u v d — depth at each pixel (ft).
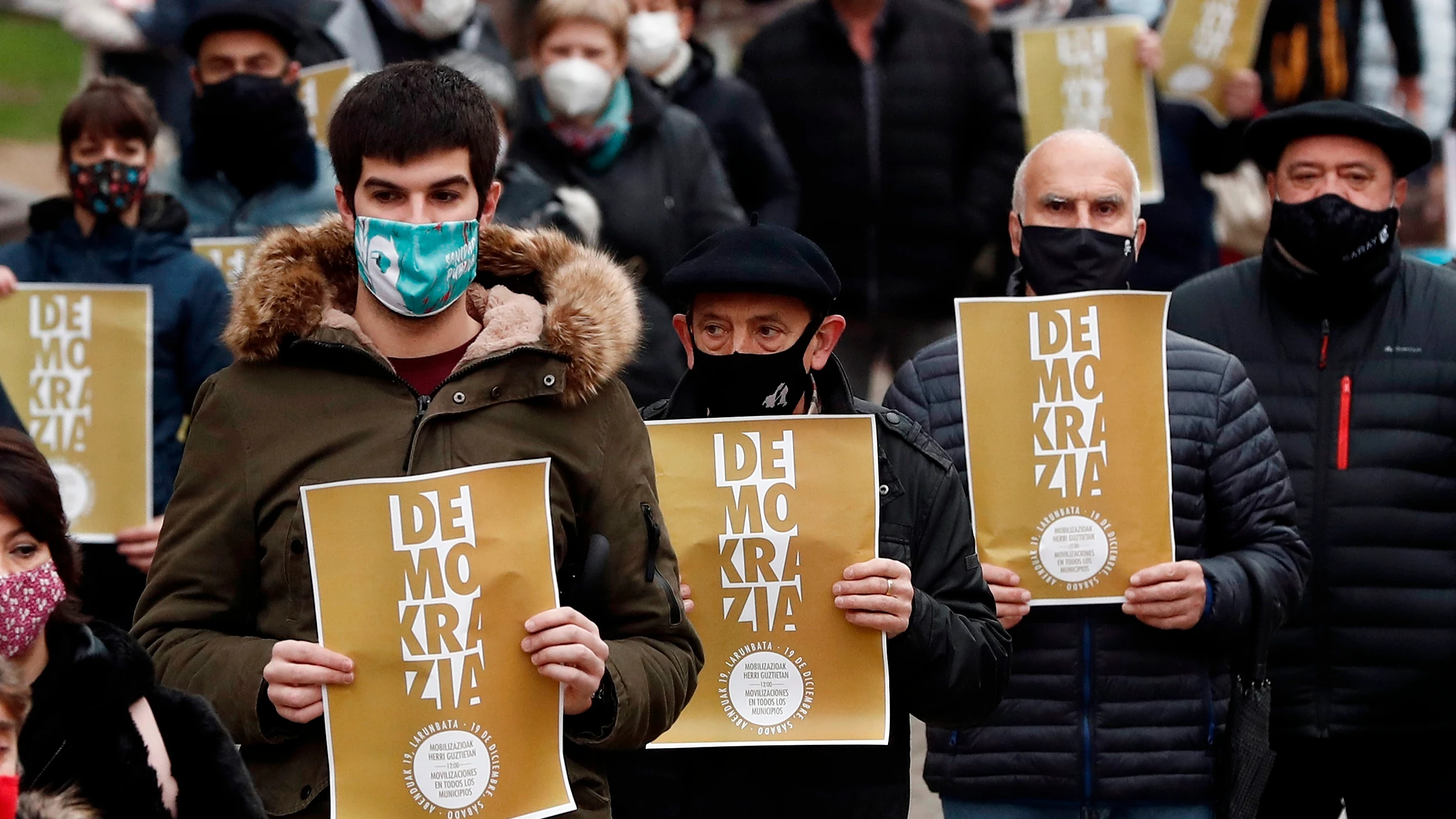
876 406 39.14
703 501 37.22
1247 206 76.95
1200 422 42.55
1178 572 40.88
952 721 37.93
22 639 27.50
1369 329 46.44
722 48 109.40
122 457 51.67
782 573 37.06
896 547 37.86
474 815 30.19
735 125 72.64
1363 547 45.93
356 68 68.39
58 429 51.52
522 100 64.95
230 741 28.48
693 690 32.48
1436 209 91.15
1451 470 46.11
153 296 53.21
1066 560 41.32
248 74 57.52
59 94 117.19
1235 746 41.50
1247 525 42.63
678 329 39.34
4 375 51.37
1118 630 41.88
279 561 30.78
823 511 37.11
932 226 76.43
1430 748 46.52
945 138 76.43
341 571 30.19
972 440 41.75
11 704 25.05
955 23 77.10
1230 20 72.74
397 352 31.60
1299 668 46.26
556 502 31.19
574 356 31.14
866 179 76.07
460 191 30.81
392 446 30.91
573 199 62.34
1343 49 85.81
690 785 37.96
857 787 37.76
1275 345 46.93
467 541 30.27
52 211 53.78
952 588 38.04
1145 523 41.32
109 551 52.13
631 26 71.56
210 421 31.27
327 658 29.89
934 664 36.96
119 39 73.56
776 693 36.96
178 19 74.43
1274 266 46.96
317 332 31.12
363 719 30.14
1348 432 46.16
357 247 30.76
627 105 64.44
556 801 30.42
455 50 70.13
